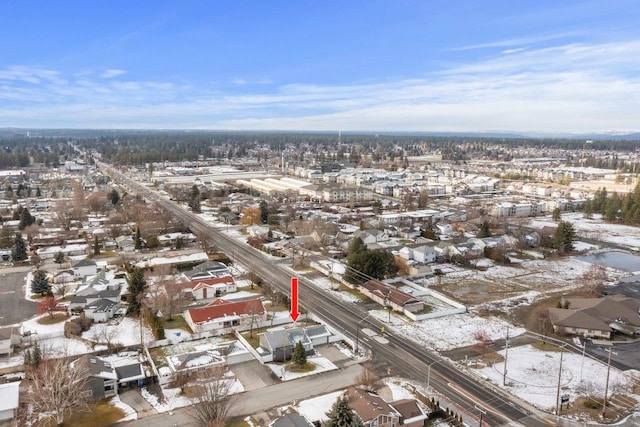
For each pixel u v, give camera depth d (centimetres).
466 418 5134
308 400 5412
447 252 11381
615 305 7694
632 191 19862
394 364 6328
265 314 7525
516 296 8975
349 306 8369
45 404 4991
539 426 5012
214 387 4984
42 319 7556
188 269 10244
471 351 6719
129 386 5641
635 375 6050
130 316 7812
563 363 6366
